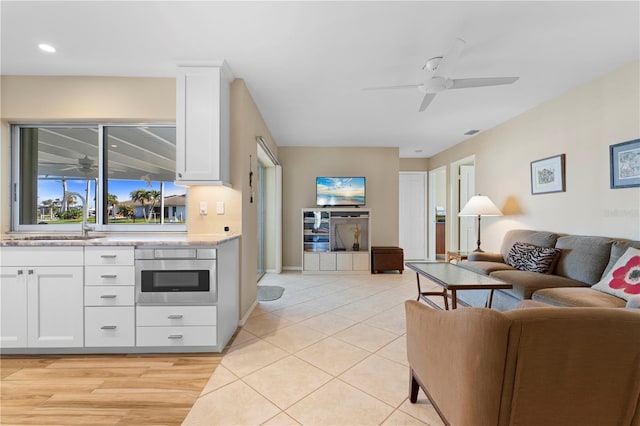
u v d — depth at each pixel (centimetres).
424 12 193
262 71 273
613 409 100
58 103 279
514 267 321
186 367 203
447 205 590
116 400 166
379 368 202
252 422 149
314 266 526
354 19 200
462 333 105
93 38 221
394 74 279
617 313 95
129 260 217
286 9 190
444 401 122
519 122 389
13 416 153
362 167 579
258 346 235
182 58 250
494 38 222
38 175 296
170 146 302
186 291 218
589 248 265
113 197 299
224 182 268
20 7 187
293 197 574
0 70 270
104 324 216
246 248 300
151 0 181
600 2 184
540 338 93
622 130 264
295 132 477
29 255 214
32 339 214
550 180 338
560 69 270
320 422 149
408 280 474
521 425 100
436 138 514
